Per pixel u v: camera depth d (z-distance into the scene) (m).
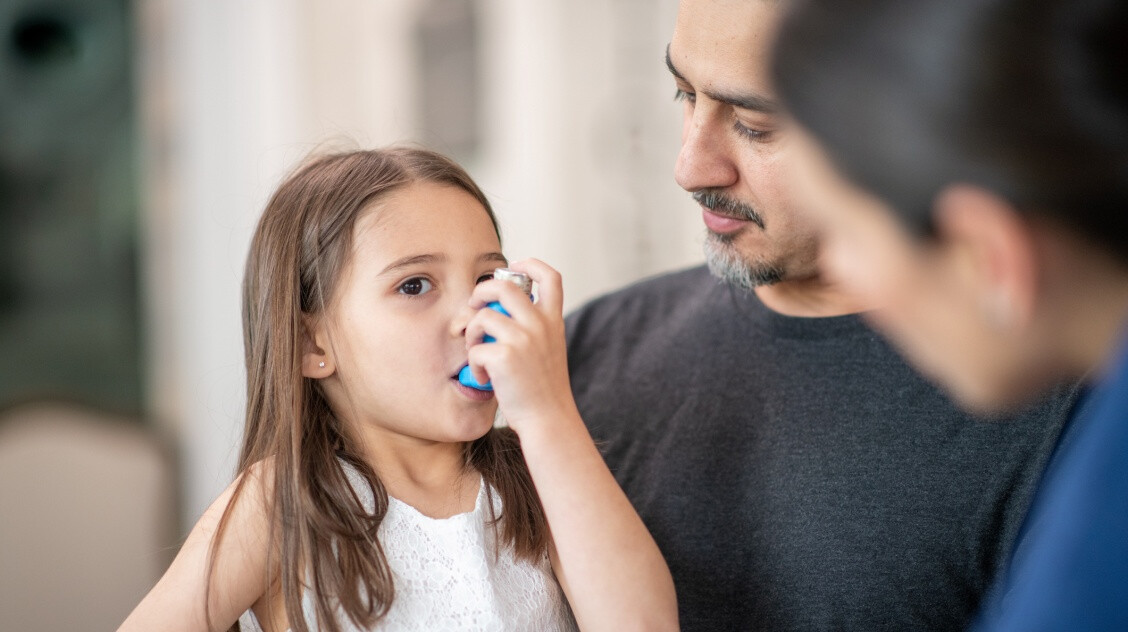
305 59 3.19
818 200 0.60
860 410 1.05
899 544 1.01
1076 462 0.54
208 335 3.26
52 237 3.24
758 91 0.89
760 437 1.09
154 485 2.66
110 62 3.24
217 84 3.22
